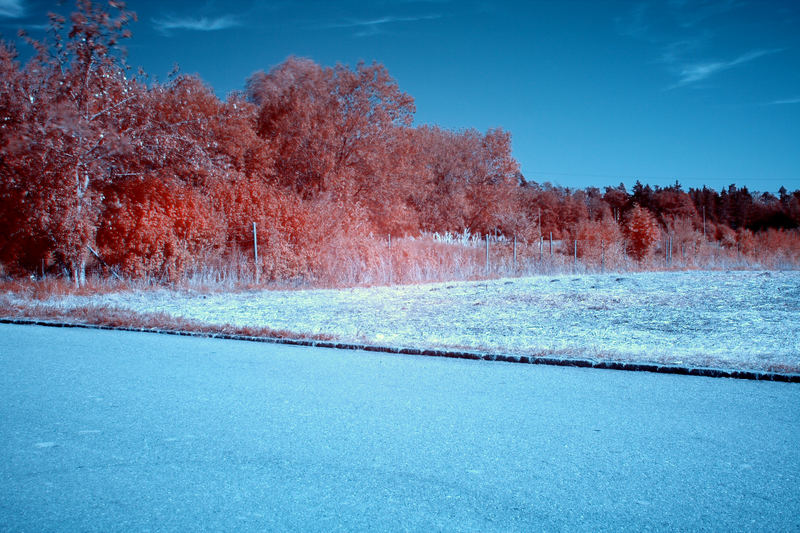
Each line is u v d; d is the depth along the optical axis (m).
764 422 4.94
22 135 16.25
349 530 3.18
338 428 4.83
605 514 3.36
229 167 22.31
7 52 17.50
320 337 8.94
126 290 16.56
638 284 19.91
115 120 18.45
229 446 4.41
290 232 20.83
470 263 25.78
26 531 3.15
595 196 84.38
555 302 14.40
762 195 75.62
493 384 6.27
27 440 4.52
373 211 32.66
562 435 4.65
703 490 3.66
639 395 5.79
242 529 3.19
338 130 30.94
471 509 3.43
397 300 15.00
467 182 48.47
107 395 5.81
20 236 16.80
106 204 18.44
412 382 6.36
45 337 9.38
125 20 17.47
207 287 17.45
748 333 9.35
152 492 3.64
